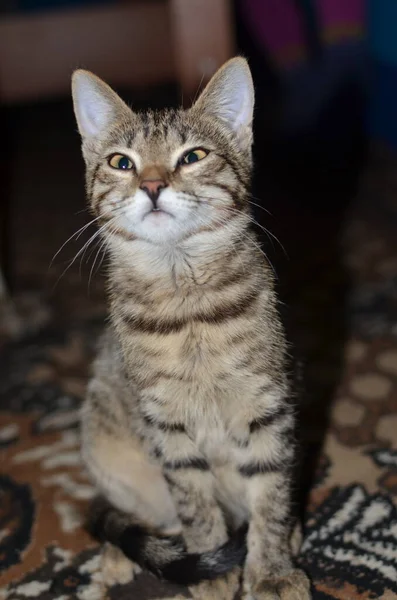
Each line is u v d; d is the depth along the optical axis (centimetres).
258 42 135
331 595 60
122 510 67
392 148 126
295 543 63
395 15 115
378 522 64
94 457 68
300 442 67
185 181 61
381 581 60
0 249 107
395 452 71
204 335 60
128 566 63
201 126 64
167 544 62
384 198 116
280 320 63
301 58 135
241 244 62
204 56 96
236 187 63
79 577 63
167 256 62
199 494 62
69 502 70
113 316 64
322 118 135
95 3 130
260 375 60
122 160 63
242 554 61
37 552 65
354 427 74
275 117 137
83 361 88
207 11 94
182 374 60
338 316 90
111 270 65
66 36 114
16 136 164
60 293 100
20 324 95
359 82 131
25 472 73
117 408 66
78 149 152
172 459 62
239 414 62
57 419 79
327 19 131
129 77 118
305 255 102
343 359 83
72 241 112
